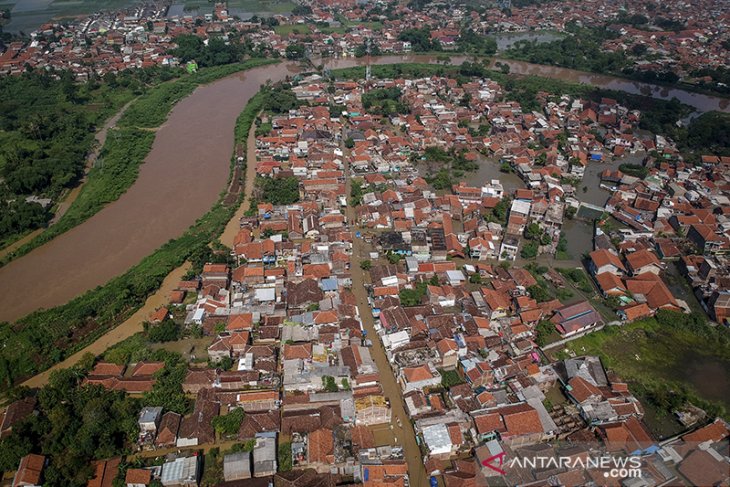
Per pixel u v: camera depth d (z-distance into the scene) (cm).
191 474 6988
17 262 12525
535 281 11175
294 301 10412
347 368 8650
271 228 13138
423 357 9000
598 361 9031
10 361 9394
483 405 8156
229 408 8231
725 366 9538
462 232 13525
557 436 7756
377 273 11225
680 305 10788
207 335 9919
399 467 7169
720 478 6425
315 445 7394
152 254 12581
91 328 10250
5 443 7325
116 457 7469
